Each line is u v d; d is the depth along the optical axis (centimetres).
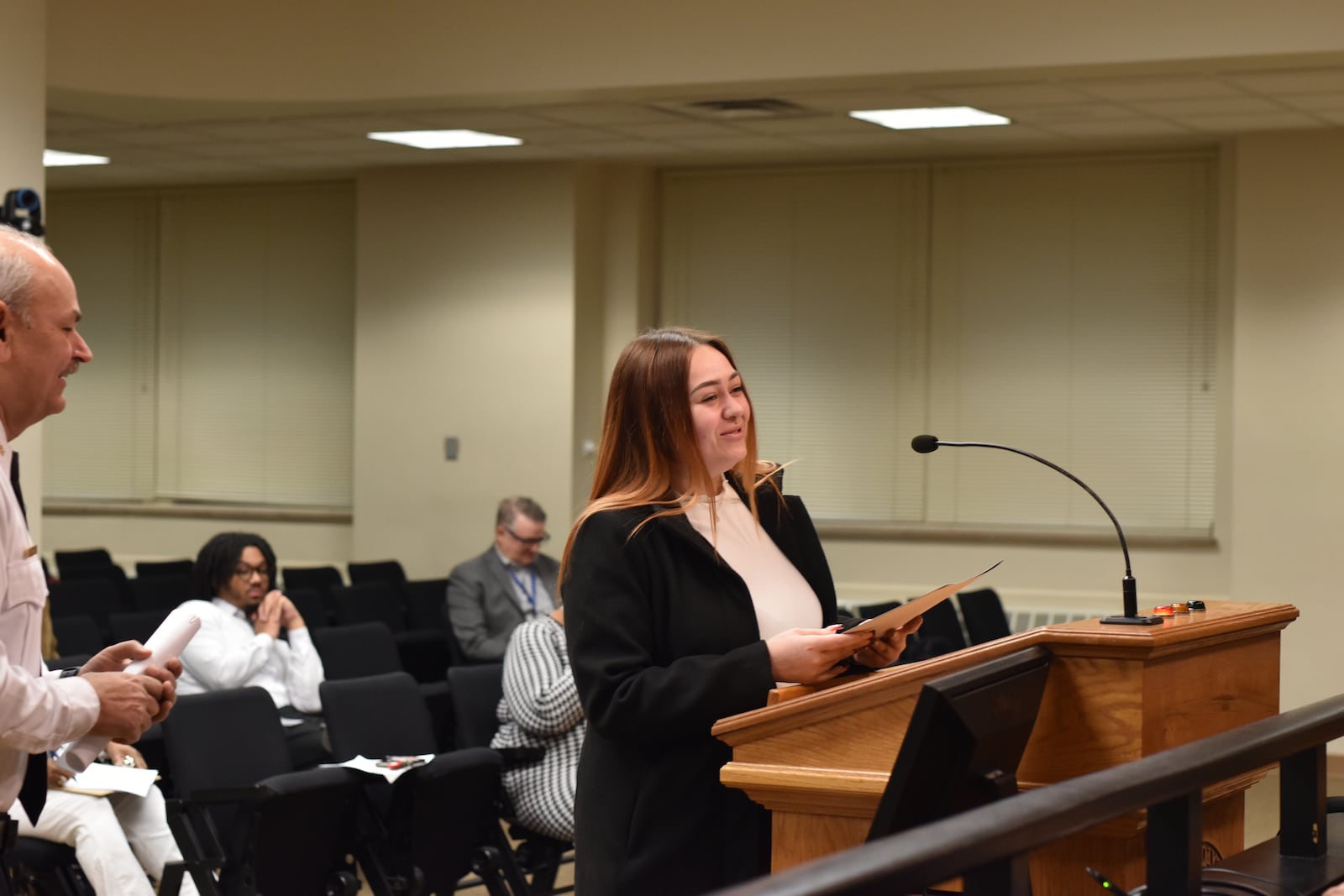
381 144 802
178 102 693
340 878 421
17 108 562
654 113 708
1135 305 812
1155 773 142
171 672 210
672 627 207
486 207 861
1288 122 705
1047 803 129
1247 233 744
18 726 184
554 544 847
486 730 496
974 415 845
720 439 212
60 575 809
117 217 1010
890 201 857
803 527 229
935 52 605
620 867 205
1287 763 194
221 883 407
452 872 445
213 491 991
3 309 193
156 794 434
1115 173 815
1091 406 823
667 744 205
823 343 870
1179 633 172
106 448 1016
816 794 185
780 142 788
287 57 686
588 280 864
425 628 774
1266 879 181
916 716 152
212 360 991
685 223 889
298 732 509
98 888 395
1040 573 820
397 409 880
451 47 670
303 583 819
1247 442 746
